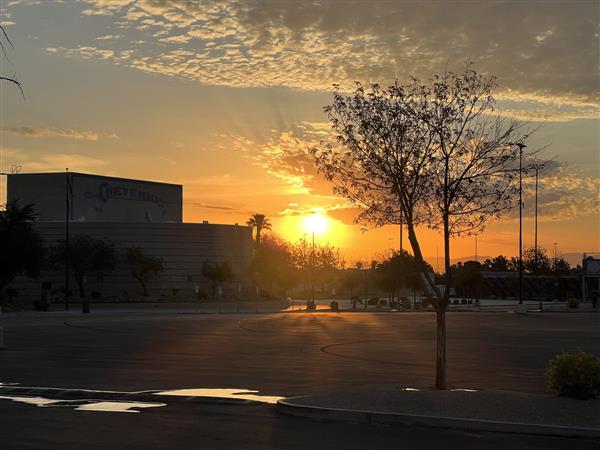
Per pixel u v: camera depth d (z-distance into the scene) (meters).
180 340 31.56
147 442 10.53
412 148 14.45
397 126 14.34
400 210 14.84
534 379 18.19
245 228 108.19
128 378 18.23
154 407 13.77
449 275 14.56
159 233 97.75
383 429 11.48
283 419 12.42
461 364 21.81
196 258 99.62
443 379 14.49
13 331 38.09
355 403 12.78
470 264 123.38
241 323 46.22
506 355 24.78
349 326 42.62
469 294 118.69
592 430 10.76
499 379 18.17
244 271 106.75
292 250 120.69
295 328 40.59
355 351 26.12
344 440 10.66
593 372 12.84
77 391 15.66
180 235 98.94
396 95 14.48
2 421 12.26
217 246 101.94
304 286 130.75
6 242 64.44
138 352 25.70
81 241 88.00
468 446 10.25
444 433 11.16
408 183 14.57
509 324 45.28
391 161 14.58
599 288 105.25
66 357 23.94
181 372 19.58
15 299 89.19
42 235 95.06
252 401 14.34
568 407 12.15
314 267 119.44
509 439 10.72
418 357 23.92
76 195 103.94
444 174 14.48
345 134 14.72
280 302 89.50
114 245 91.50
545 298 109.56
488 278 118.19
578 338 33.16
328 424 11.93
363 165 14.73
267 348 27.34
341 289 135.75
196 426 11.79
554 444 10.38
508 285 114.81
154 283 96.50
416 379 18.03
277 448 10.13
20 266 65.50
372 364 21.67
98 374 19.12
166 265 97.38
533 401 12.61
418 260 14.66
